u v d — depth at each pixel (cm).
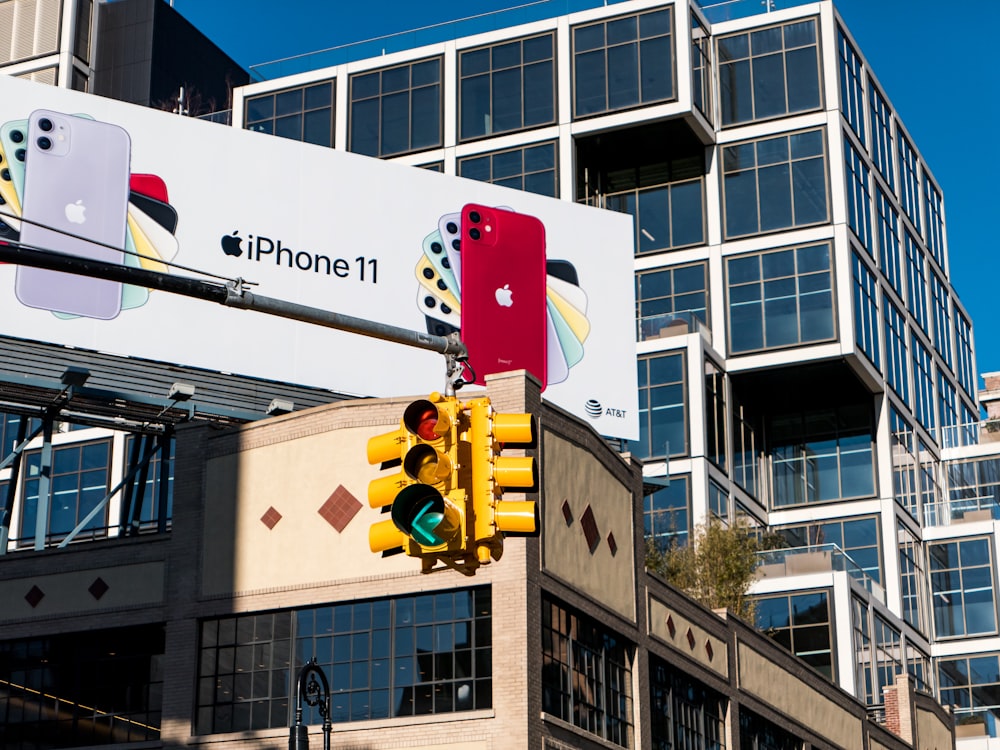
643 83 7069
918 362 7931
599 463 3503
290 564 3247
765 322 6919
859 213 7256
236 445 3378
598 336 4616
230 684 3225
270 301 1449
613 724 3366
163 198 4181
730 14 7406
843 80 7325
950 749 5834
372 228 4412
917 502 7469
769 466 7294
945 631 7281
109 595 3372
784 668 4419
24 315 3881
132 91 7725
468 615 3106
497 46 7344
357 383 4216
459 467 1470
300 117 7450
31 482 6875
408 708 3088
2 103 4084
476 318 4459
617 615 3447
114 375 3919
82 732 3303
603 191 7312
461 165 7194
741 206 7106
